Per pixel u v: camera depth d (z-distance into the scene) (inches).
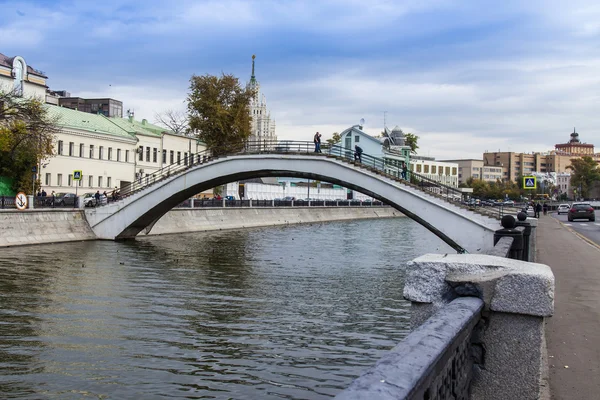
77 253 1541.6
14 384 554.3
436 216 1363.2
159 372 597.9
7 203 1734.7
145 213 1894.7
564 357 300.4
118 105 3737.7
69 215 1899.6
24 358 632.4
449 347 132.6
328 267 1412.4
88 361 626.5
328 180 1583.4
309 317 852.6
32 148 2132.1
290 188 4510.3
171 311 871.7
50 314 831.1
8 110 2123.5
